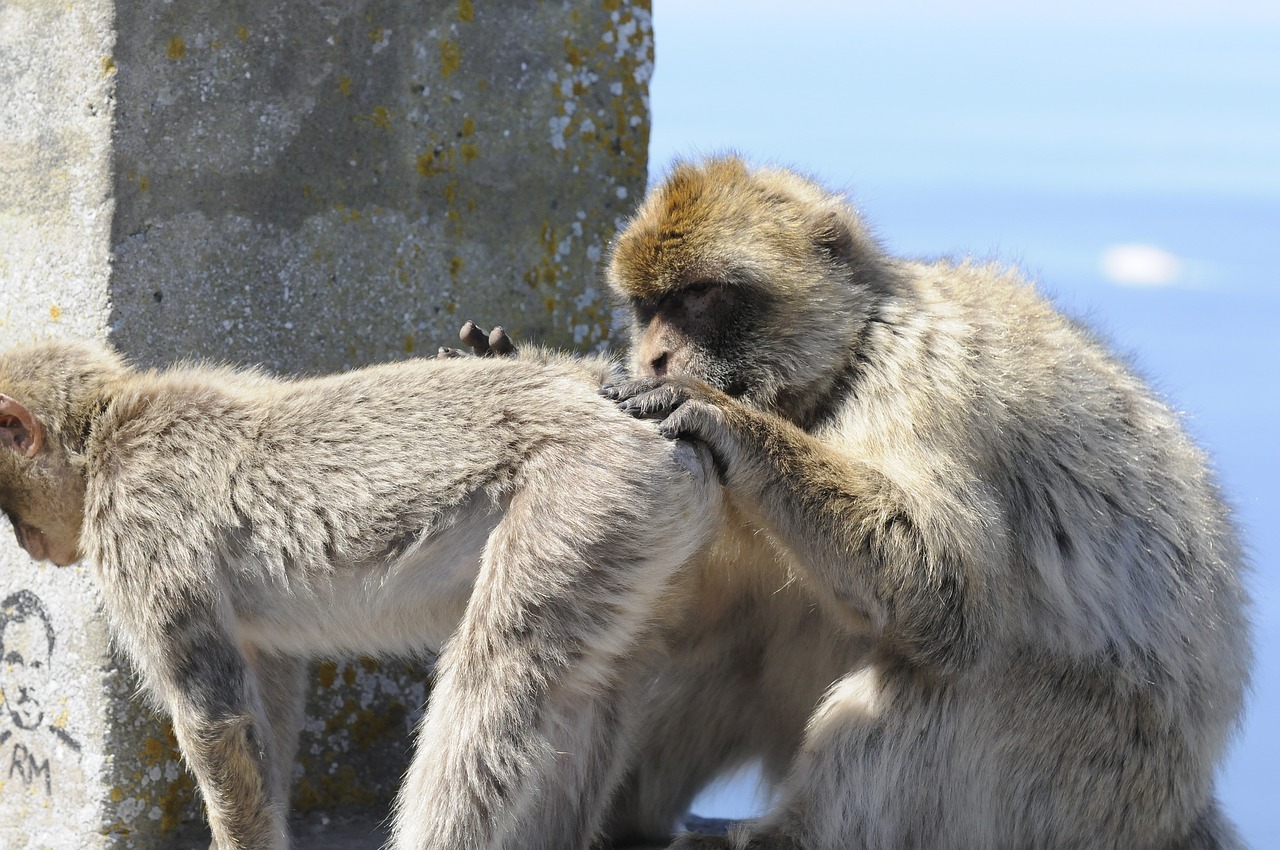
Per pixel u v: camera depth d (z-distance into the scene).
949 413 10.41
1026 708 10.48
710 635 11.36
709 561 10.90
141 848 10.99
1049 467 10.63
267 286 11.31
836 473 10.17
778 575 10.91
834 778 10.36
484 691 9.55
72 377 10.52
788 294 10.90
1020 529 10.55
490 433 10.00
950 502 10.21
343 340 11.61
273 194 11.31
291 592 10.16
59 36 10.98
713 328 11.02
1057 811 10.55
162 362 10.98
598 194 12.48
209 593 10.04
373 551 10.02
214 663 10.02
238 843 9.89
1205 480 11.50
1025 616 10.55
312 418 10.28
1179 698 10.69
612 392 10.06
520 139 12.18
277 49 11.26
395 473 10.05
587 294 12.46
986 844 10.50
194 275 11.05
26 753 11.33
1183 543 10.93
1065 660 10.53
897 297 11.00
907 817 10.38
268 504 10.14
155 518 10.10
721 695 11.58
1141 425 11.17
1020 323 11.06
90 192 10.81
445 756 9.55
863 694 10.50
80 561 10.88
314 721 11.71
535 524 9.67
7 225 11.30
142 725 11.00
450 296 11.98
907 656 10.29
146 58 10.82
